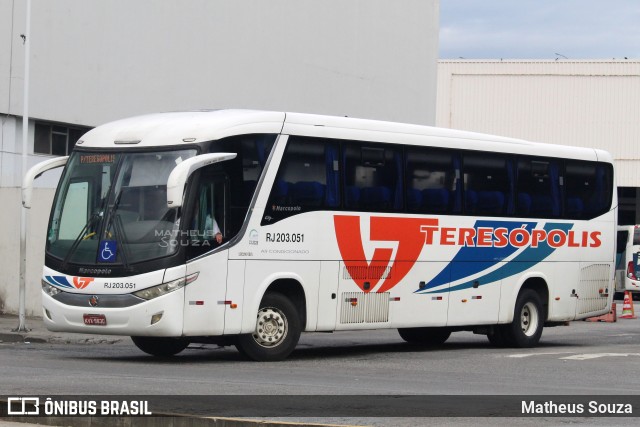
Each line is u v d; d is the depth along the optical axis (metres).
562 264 26.53
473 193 24.47
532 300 25.91
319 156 21.38
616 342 28.56
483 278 24.62
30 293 30.44
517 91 81.62
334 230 21.53
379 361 21.52
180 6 41.09
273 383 16.33
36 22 34.56
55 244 20.12
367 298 22.20
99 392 14.52
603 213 27.62
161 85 40.19
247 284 20.09
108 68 37.69
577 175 27.02
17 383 15.59
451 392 15.71
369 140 22.33
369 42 53.19
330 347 25.59
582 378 18.77
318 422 12.42
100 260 19.48
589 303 27.27
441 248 23.67
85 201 20.05
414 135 23.30
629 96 80.00
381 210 22.45
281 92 46.97
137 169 19.80
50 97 35.19
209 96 42.69
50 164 21.52
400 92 55.78
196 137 19.64
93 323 19.41
